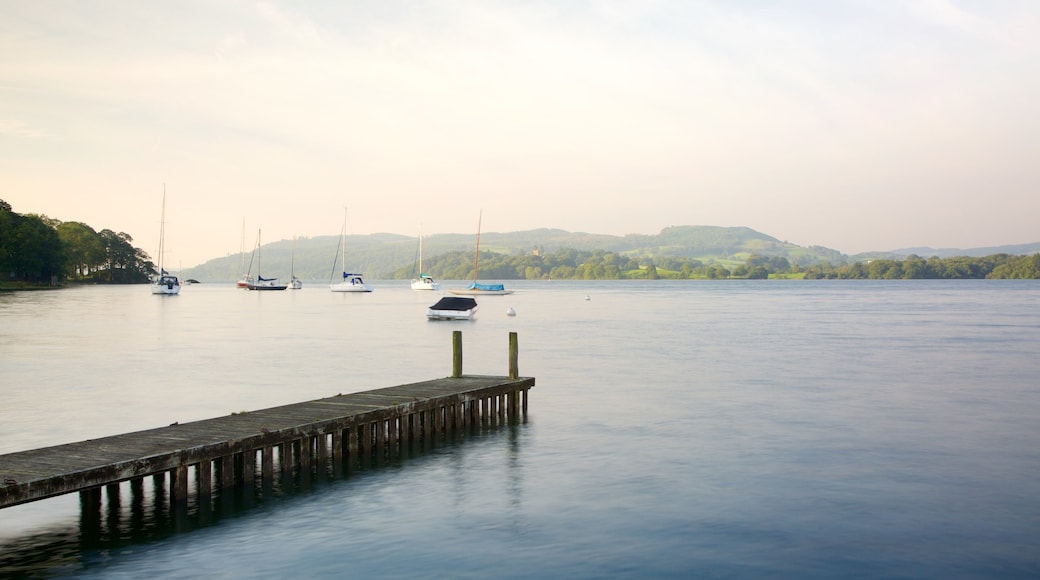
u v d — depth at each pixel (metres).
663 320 88.12
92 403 32.25
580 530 17.00
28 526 17.12
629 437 25.97
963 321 83.19
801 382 38.25
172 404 32.06
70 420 28.69
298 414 22.56
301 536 16.58
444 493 19.61
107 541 16.27
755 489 19.98
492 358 49.06
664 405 31.86
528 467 22.09
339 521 17.52
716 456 23.39
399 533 16.81
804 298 158.12
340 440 22.95
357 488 19.98
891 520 17.64
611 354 51.41
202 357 49.28
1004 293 178.75
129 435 19.52
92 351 52.44
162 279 170.38
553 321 87.00
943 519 17.70
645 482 20.62
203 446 18.28
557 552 15.74
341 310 111.38
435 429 25.84
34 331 68.31
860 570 14.90
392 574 14.65
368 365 45.47
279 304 131.62
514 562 15.23
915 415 29.70
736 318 91.25
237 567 14.95
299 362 46.75
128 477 16.64
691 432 26.73
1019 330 70.31
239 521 17.45
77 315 91.06
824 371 42.31
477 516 17.88
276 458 22.88
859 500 19.08
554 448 24.39
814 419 28.95
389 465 22.25
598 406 31.67
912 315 94.88
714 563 15.20
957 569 14.96
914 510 18.31
